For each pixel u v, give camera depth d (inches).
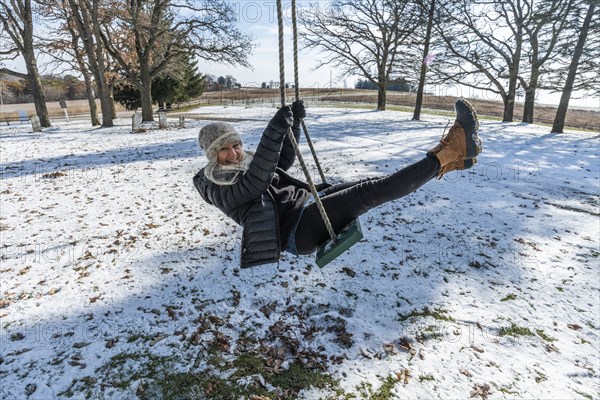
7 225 274.7
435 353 158.6
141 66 1032.2
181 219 284.0
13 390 137.6
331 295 195.0
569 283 207.3
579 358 157.5
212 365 150.4
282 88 99.7
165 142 634.8
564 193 353.4
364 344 162.7
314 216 89.6
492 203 322.7
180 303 186.4
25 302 185.6
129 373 145.9
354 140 606.2
